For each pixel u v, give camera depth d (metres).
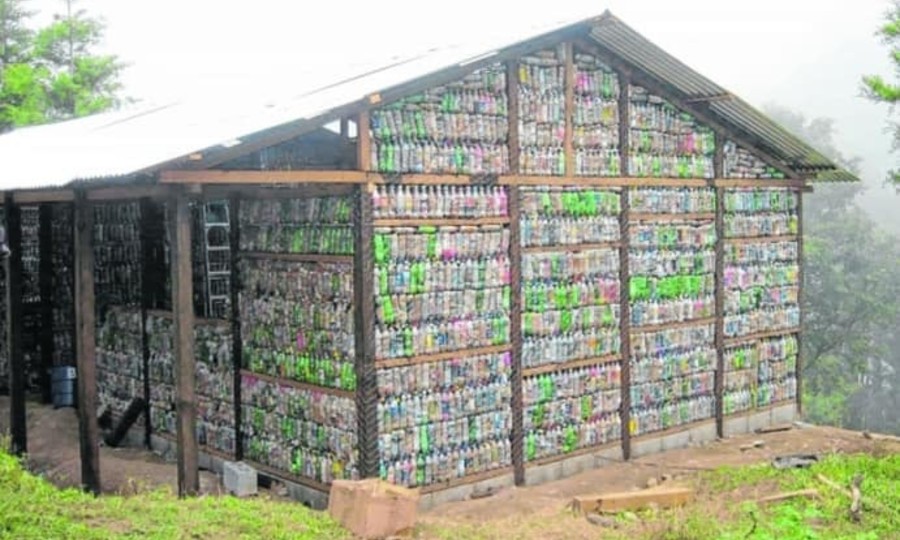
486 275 12.24
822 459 13.48
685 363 15.10
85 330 11.36
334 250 11.43
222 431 13.25
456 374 11.95
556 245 13.12
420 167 11.52
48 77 31.45
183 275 10.16
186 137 10.88
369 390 11.12
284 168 12.45
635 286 14.27
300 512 9.69
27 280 18.81
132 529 8.20
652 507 11.12
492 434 12.35
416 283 11.54
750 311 16.27
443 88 11.73
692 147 15.05
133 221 15.35
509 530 10.32
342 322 11.36
